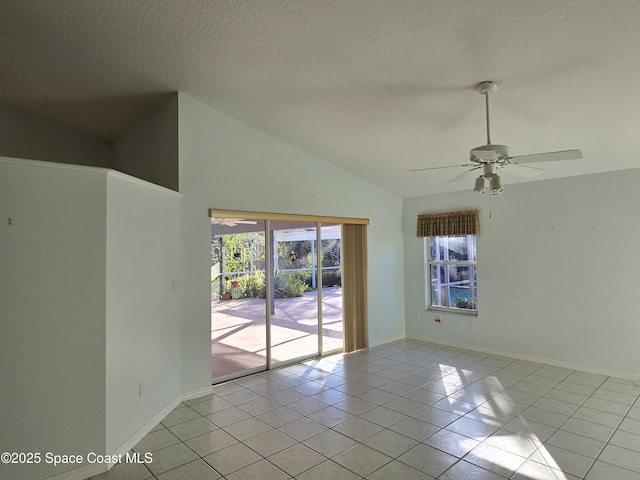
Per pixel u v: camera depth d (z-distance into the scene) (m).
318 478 2.68
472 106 3.60
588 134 3.83
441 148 4.63
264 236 5.00
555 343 5.11
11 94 4.14
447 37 2.71
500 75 3.07
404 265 6.79
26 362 2.53
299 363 5.33
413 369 5.04
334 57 3.15
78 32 3.03
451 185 5.89
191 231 4.16
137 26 2.93
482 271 5.81
